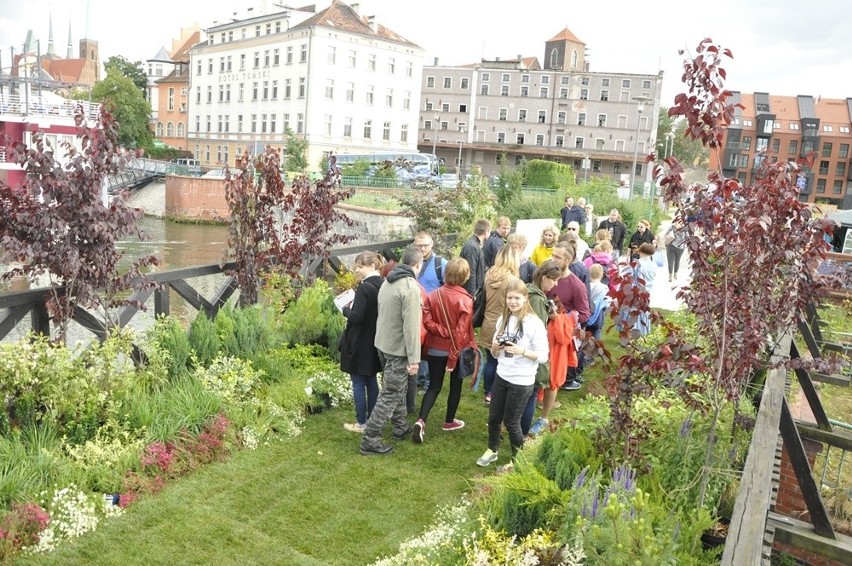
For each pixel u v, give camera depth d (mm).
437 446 6523
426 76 93250
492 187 28344
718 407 4262
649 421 5059
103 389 5812
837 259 13242
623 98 85000
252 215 8578
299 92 64250
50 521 4562
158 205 59125
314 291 8898
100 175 6121
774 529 3918
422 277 8039
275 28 67438
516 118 89750
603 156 85062
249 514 5023
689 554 3746
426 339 6586
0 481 4613
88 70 117438
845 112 94750
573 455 4547
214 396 6281
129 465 5270
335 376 7727
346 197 9336
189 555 4449
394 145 70312
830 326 9383
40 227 5820
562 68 91188
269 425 6484
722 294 4109
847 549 3865
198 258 34125
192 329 7180
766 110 93500
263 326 7727
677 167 4137
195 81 79875
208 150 78438
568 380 8438
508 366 5863
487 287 7469
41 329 6211
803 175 4188
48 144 6039
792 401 7258
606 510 3486
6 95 40125
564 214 19594
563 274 7406
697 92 4039
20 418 5359
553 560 3689
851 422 6746
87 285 6176
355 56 65438
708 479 4434
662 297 15219
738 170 91938
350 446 6375
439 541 4391
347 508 5207
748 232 3967
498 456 6328
